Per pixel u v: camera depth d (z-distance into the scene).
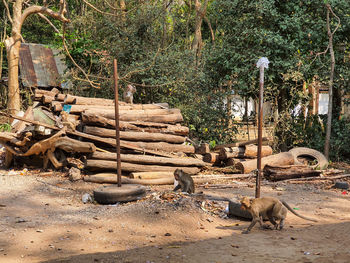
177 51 16.83
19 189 9.32
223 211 7.86
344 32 15.09
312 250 5.55
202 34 24.30
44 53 22.56
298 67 14.29
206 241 6.12
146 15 16.48
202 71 16.09
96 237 6.23
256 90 14.94
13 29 16.20
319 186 10.59
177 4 21.02
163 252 5.56
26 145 11.29
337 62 15.48
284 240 6.09
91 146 10.15
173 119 12.41
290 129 15.31
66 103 11.81
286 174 11.11
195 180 10.73
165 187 10.15
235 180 11.18
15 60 16.23
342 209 8.31
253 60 14.62
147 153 11.41
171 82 14.79
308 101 15.59
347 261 5.05
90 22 17.75
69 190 9.38
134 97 16.42
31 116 11.59
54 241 6.04
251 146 12.45
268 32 14.55
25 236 6.23
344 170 12.44
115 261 5.21
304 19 14.66
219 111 15.73
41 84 20.73
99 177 10.04
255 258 5.25
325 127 15.84
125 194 8.19
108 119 11.23
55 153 10.93
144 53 16.08
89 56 16.72
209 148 13.48
